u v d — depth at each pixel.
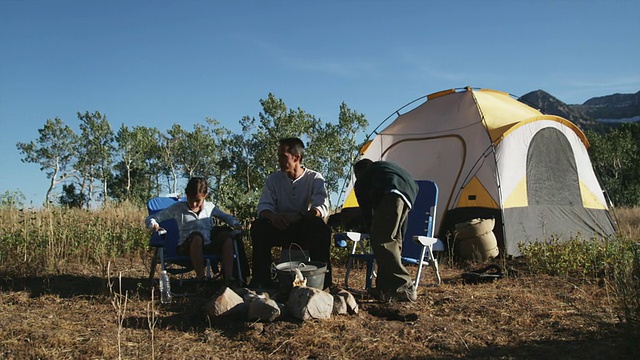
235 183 10.10
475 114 8.89
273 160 46.44
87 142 64.06
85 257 7.20
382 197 5.06
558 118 9.11
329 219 6.17
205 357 3.70
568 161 9.18
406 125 9.69
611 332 4.00
